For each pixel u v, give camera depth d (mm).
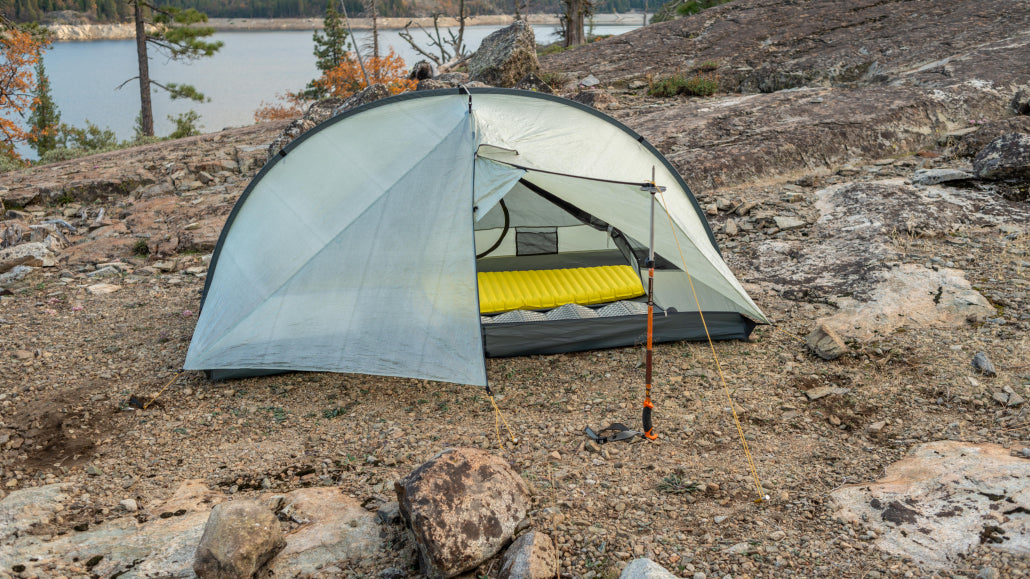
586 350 6785
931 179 9891
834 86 16281
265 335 5969
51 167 15461
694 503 4375
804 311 7207
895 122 12102
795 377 5996
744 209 9938
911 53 16516
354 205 6344
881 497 4148
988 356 5883
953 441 4770
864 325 6695
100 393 6109
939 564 3518
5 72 27500
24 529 4242
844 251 8289
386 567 3861
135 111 77438
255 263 6445
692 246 6496
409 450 5148
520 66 18641
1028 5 17875
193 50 29219
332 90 34375
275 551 3871
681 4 32594
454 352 5543
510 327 6602
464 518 3791
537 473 4762
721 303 6863
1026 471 4043
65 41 175250
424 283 5809
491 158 6262
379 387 6219
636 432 5203
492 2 153000
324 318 5930
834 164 11445
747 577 3648
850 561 3680
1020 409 5066
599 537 4051
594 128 7254
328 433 5465
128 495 4676
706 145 12156
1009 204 9086
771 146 11555
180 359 6793
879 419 5262
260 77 104812
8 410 5828
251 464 5043
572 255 8391
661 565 3785
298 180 6875
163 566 3830
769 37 20219
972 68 14016
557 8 77562
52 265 9773
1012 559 3400
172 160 14555
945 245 8102
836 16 20656
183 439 5406
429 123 6730
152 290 8836
